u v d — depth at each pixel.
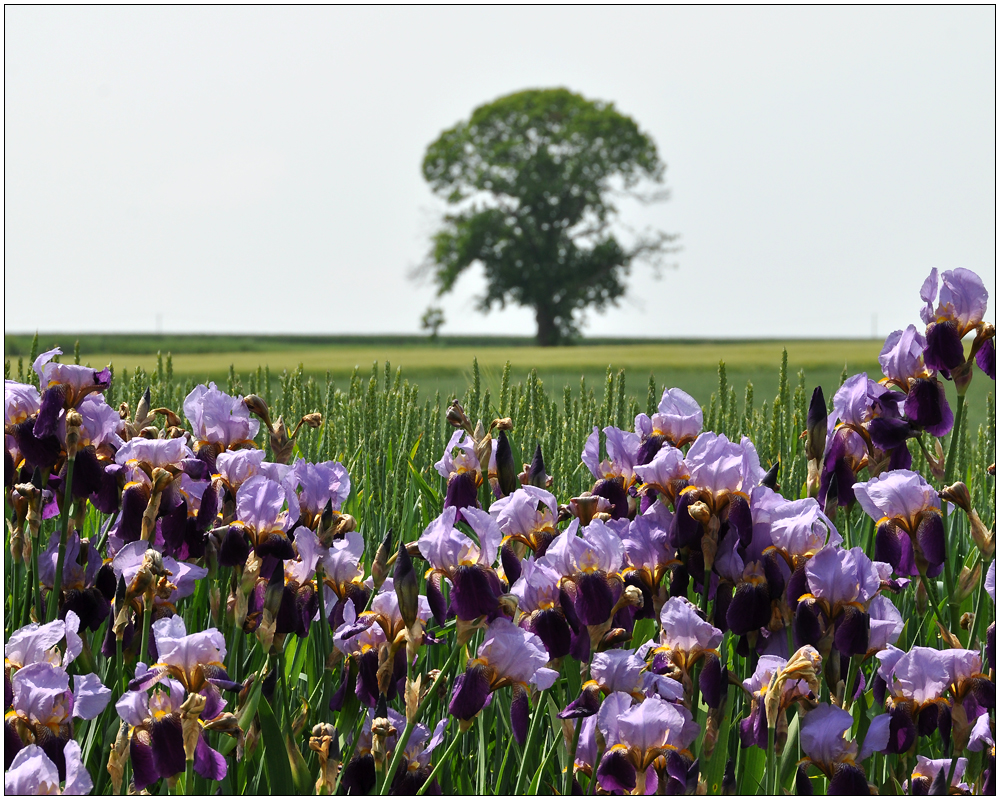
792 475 5.05
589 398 6.45
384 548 2.76
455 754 3.01
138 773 2.24
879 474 3.28
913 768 2.74
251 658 3.12
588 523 2.97
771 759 2.28
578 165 58.91
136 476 3.09
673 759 2.28
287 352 57.34
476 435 3.74
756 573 2.68
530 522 2.96
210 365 35.81
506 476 3.30
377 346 67.88
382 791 2.34
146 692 2.32
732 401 5.92
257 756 2.73
